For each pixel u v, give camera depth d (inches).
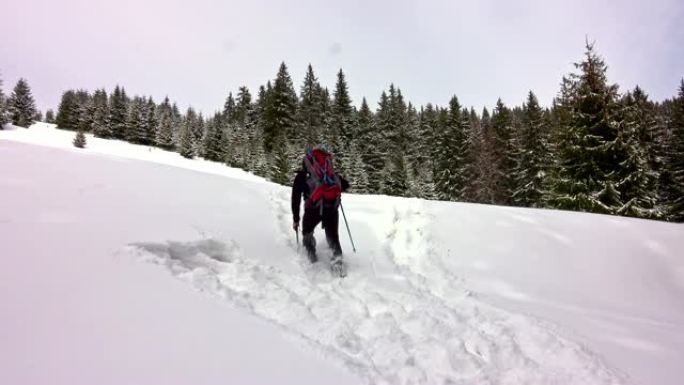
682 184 1216.2
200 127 2162.9
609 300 193.6
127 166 290.7
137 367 80.4
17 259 122.5
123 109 2033.7
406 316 146.3
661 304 195.2
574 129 786.2
